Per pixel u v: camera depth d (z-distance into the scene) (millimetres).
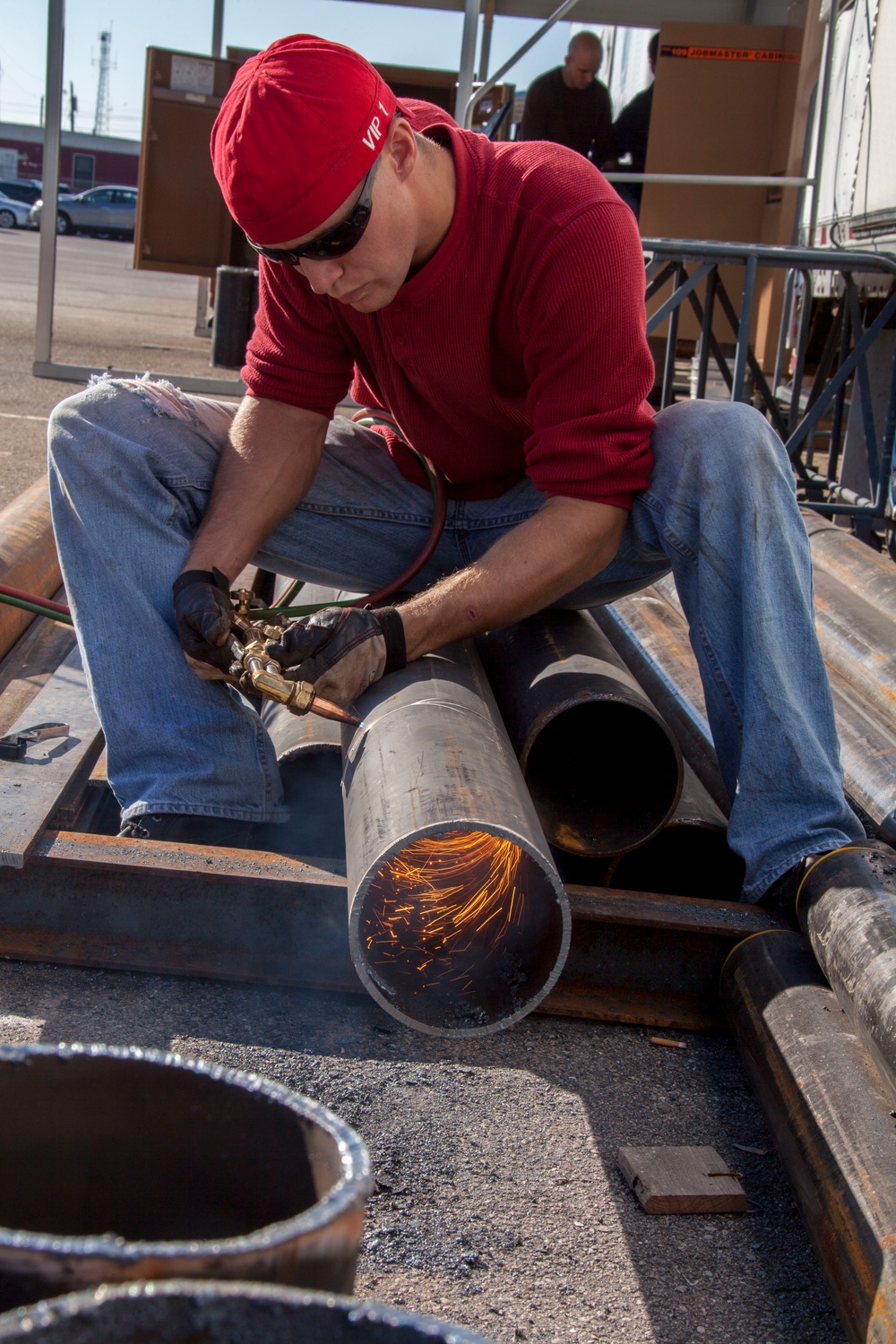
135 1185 846
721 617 1962
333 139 1635
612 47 10047
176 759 2051
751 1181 1568
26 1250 609
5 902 1883
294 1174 803
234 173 1656
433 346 2004
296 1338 563
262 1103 801
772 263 4359
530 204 1874
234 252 8242
